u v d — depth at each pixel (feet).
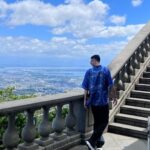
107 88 11.19
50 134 11.12
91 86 11.07
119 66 15.60
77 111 12.29
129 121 14.26
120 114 14.82
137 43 17.95
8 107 8.65
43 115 10.36
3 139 9.07
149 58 18.98
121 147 12.01
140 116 14.57
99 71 11.06
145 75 17.66
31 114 9.68
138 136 13.34
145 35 18.98
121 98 15.55
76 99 11.84
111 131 14.15
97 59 11.19
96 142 11.28
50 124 10.54
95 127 11.21
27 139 9.69
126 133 13.70
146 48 19.35
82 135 12.17
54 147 10.71
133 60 17.48
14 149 9.27
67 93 11.89
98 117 11.17
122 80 16.25
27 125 9.68
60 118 11.14
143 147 12.04
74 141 11.85
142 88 16.46
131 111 14.92
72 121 11.89
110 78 11.14
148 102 14.97
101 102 10.97
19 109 9.04
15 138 9.09
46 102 10.09
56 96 11.07
